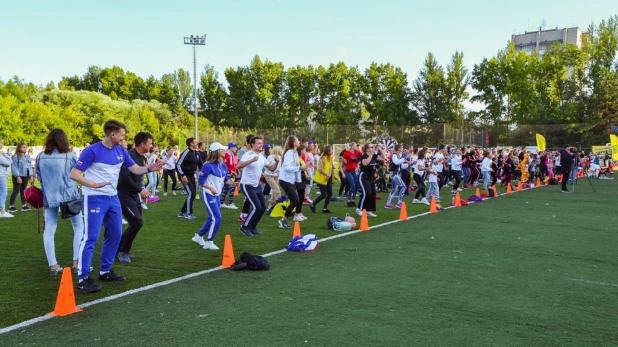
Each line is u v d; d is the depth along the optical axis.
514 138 43.97
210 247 7.52
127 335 3.93
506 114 58.19
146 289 5.29
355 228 9.70
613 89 48.66
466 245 7.90
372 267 6.34
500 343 3.77
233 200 14.06
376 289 5.29
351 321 4.26
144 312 4.52
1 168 11.09
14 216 11.41
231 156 13.44
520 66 57.19
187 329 4.06
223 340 3.81
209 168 7.35
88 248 5.21
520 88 57.03
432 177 14.54
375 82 66.12
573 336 3.94
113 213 5.51
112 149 5.38
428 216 11.66
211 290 5.26
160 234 8.93
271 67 69.31
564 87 55.06
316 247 7.70
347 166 13.58
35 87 69.31
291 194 9.62
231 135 49.22
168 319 4.32
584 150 40.53
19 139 46.97
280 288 5.33
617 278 5.83
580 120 50.34
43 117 49.62
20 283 5.54
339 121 63.53
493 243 8.08
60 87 78.06
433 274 5.97
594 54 54.81
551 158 27.25
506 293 5.16
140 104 64.94
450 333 3.98
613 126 44.03
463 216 11.62
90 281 5.21
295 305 4.72
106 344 3.75
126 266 6.41
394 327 4.11
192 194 10.93
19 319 4.33
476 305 4.74
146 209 12.84
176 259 6.84
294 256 7.04
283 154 9.68
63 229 9.66
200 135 50.00
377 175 19.02
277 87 70.06
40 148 39.59
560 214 11.99
